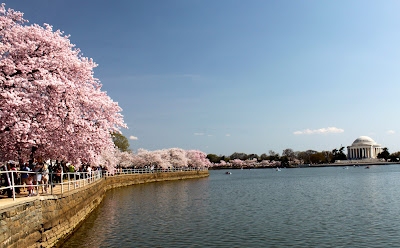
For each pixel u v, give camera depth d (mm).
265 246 24625
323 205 44281
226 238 26828
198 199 52281
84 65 26031
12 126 21578
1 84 21562
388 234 27562
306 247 24312
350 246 24422
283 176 136750
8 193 22047
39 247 20609
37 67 23484
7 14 24750
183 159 142125
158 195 58750
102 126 27281
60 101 23906
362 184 81375
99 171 57438
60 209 24453
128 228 30438
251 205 44969
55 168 36375
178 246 24734
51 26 25453
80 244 25141
